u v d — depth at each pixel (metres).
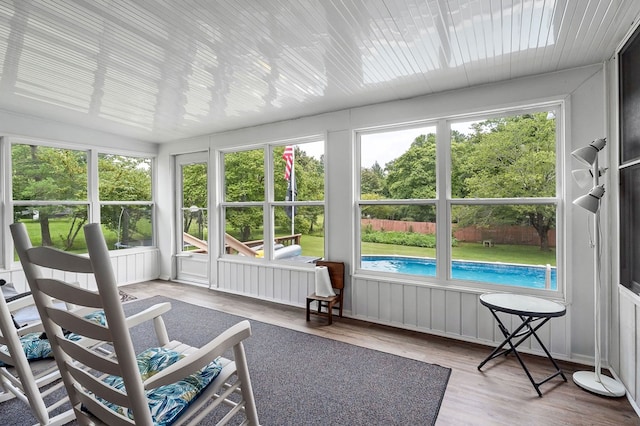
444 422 1.76
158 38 2.04
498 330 2.72
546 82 2.55
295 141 4.02
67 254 0.90
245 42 2.09
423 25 1.89
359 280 3.42
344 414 1.82
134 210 5.06
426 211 3.17
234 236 4.61
